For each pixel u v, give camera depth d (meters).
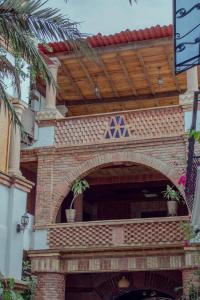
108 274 18.22
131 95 20.95
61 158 17.12
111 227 16.02
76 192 16.75
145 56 18.06
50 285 15.75
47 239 16.36
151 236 15.59
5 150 12.82
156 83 19.95
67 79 19.69
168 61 18.33
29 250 16.08
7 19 8.87
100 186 21.11
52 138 17.34
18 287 10.70
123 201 22.17
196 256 14.62
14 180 11.22
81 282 18.41
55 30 8.96
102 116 17.16
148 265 15.41
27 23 8.92
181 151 16.06
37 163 17.56
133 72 19.20
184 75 18.97
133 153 16.48
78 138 17.16
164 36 16.88
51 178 16.98
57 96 21.11
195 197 7.69
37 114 17.64
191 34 5.64
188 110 16.30
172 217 15.50
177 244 15.09
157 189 21.09
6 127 12.90
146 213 21.77
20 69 10.98
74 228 16.28
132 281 17.97
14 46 9.15
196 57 5.57
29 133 17.39
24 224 11.30
